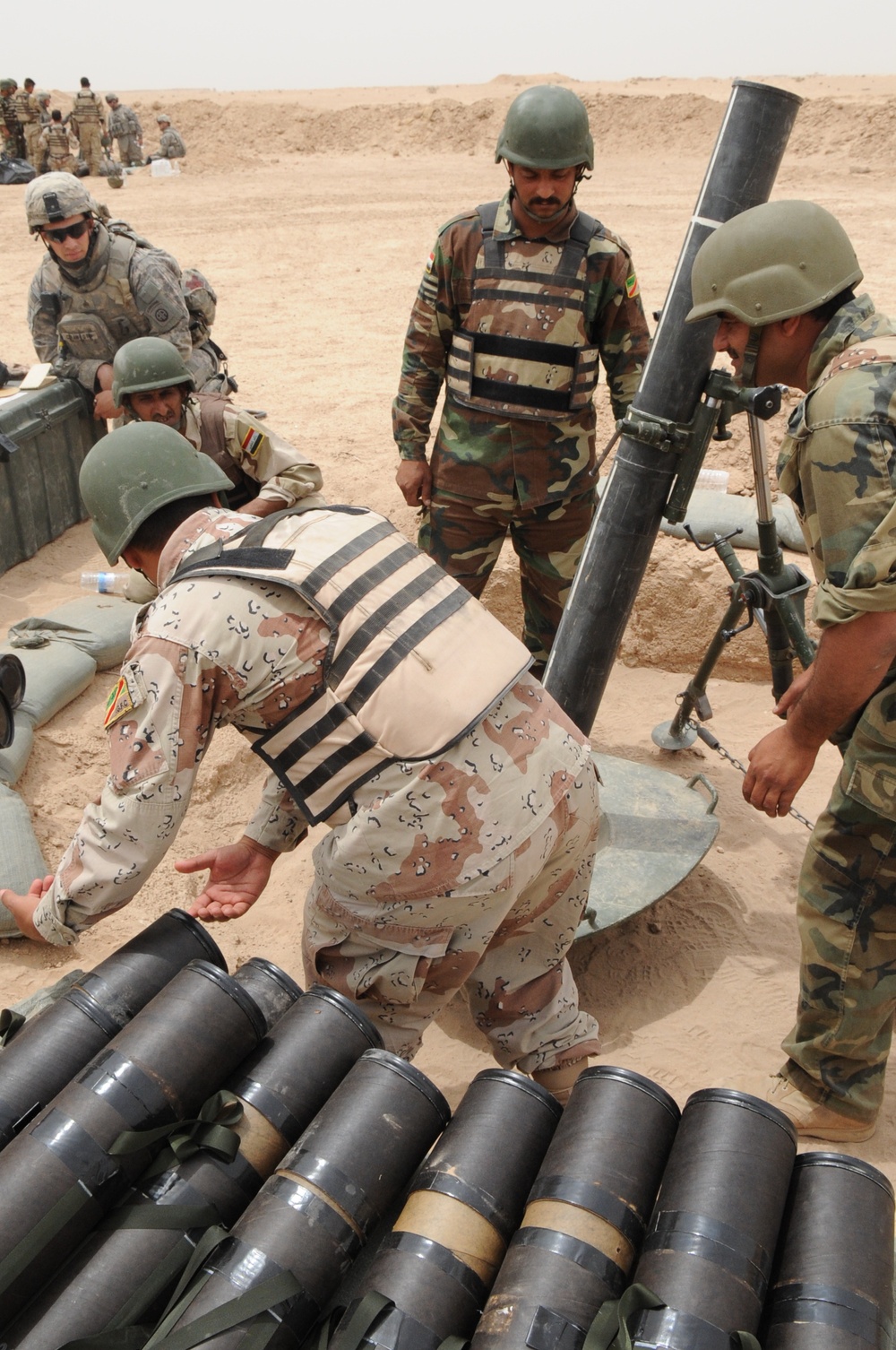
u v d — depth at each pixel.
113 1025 1.72
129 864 1.82
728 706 4.35
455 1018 2.95
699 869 3.47
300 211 15.16
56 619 4.23
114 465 1.99
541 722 1.93
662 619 4.50
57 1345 1.38
